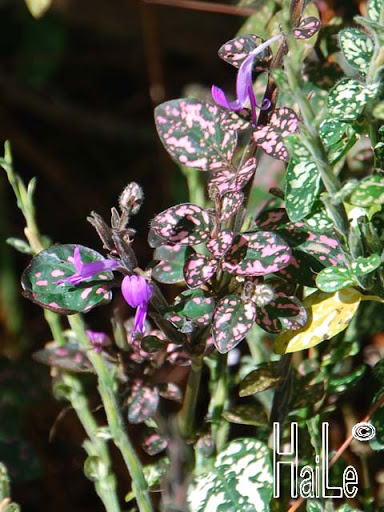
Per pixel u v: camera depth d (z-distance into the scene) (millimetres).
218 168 557
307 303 560
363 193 501
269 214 564
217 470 575
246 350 726
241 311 530
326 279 530
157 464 604
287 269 554
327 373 622
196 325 544
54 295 535
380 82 527
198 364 570
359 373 623
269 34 615
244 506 564
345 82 526
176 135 560
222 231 526
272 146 537
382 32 503
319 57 658
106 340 602
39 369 730
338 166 638
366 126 554
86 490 754
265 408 654
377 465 655
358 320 641
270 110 553
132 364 595
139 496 568
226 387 623
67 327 773
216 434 617
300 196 524
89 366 601
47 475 749
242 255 530
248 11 700
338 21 656
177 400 598
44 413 759
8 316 777
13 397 718
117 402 578
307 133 488
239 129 556
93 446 619
